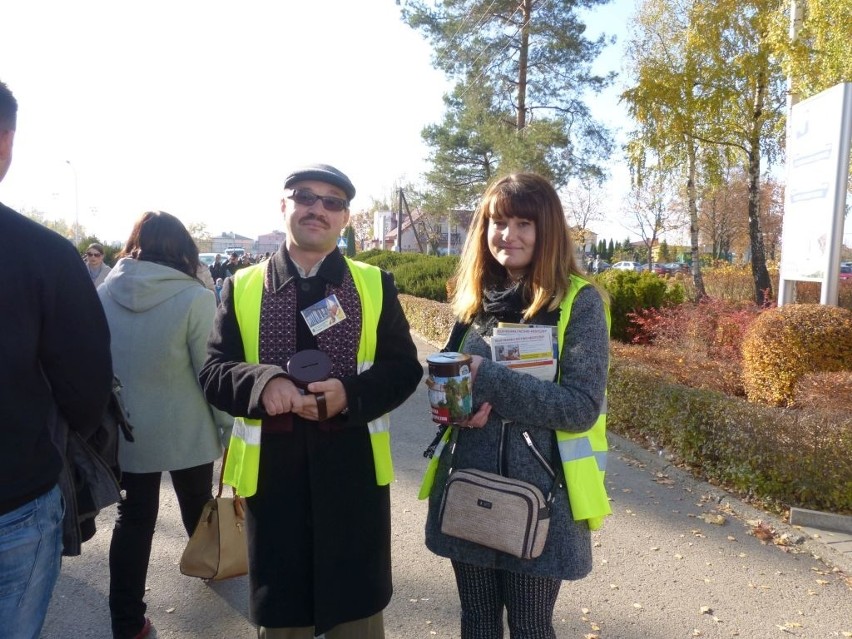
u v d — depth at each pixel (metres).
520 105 23.11
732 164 19.66
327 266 2.25
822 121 7.78
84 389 1.85
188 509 3.30
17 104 1.77
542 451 2.12
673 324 9.65
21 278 1.68
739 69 17.70
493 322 2.28
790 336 6.29
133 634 2.97
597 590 3.56
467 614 2.29
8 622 1.73
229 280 2.32
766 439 4.68
